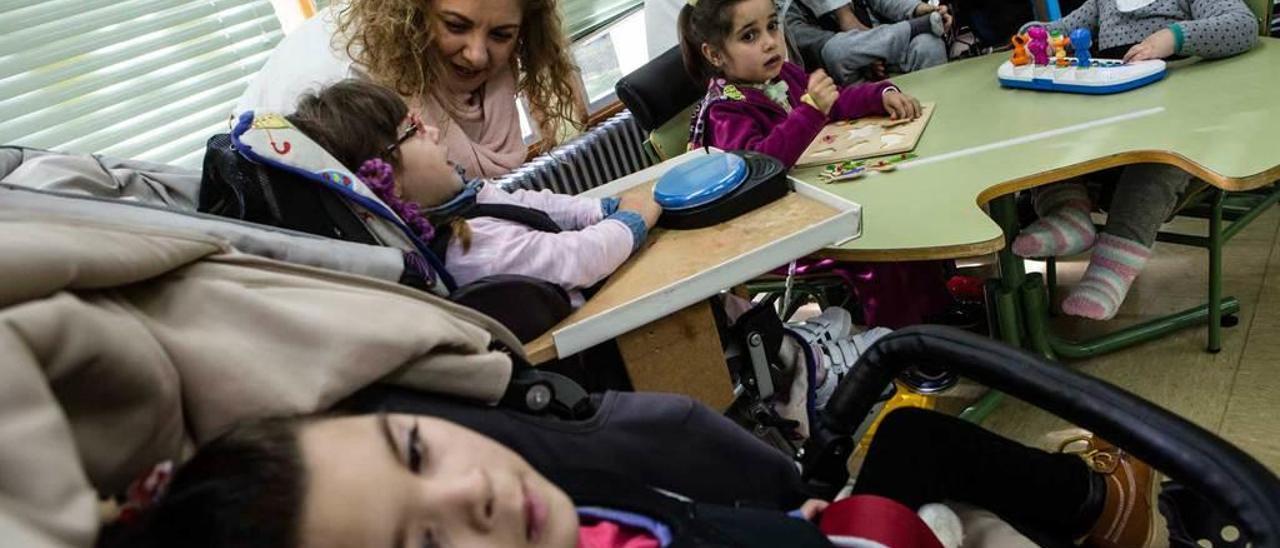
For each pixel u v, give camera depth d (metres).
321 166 0.93
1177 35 1.63
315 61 1.59
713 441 0.77
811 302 2.45
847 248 1.26
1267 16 1.73
